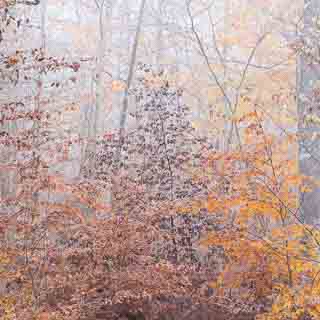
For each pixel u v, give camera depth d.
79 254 7.56
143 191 8.65
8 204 7.00
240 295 7.62
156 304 7.81
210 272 8.30
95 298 7.69
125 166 9.48
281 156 7.53
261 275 7.17
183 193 8.83
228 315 7.71
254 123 7.27
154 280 7.54
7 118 6.98
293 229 6.71
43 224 7.14
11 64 6.54
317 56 8.27
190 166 9.12
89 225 8.05
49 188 7.16
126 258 7.72
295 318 6.00
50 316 6.43
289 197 7.04
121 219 7.80
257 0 13.57
